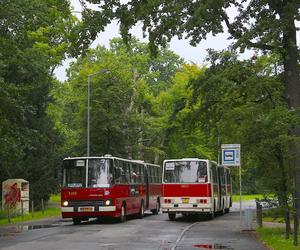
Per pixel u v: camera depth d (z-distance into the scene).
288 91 19.69
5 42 24.75
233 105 23.02
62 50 34.78
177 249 15.30
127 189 28.67
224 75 21.03
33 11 24.17
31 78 33.66
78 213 26.23
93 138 51.44
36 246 16.11
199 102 25.03
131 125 52.62
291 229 20.00
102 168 26.50
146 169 33.91
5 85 26.77
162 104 57.56
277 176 18.00
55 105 49.16
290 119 17.72
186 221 28.50
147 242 17.28
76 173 26.61
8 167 34.81
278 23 18.72
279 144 17.67
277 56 21.69
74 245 16.34
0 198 39.34
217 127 25.12
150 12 20.09
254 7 21.41
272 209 18.36
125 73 53.34
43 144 40.53
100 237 19.02
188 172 29.02
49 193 41.56
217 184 31.97
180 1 19.78
